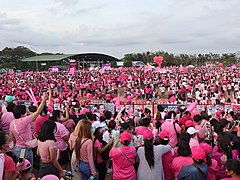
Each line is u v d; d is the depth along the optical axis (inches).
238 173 171.5
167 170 235.1
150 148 224.5
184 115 412.8
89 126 242.8
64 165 295.6
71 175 252.4
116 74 2736.2
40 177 217.6
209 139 312.3
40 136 220.2
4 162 176.4
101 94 1423.5
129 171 224.2
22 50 5605.3
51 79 2122.3
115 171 227.6
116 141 241.6
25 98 1119.6
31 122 268.2
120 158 223.1
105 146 266.7
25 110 259.9
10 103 319.9
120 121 398.0
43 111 301.0
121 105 727.1
